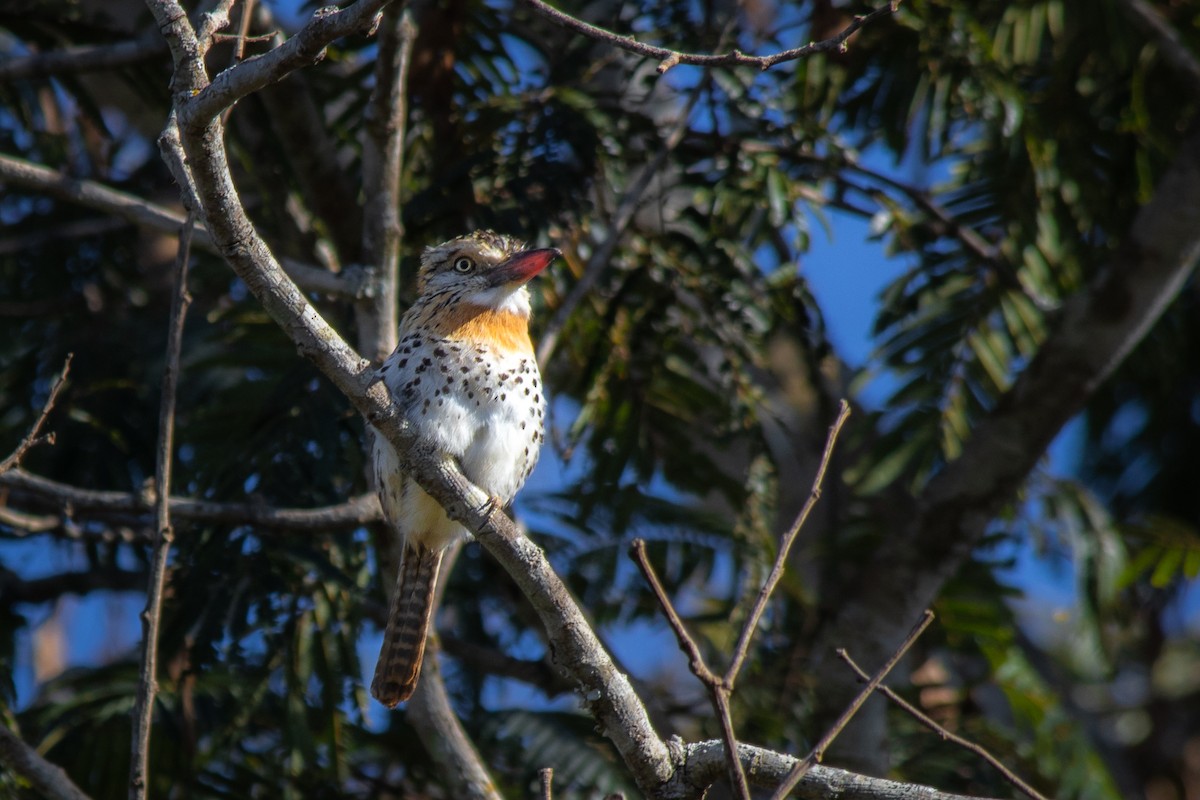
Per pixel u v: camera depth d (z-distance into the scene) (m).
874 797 7.34
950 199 13.43
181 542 10.45
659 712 12.22
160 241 14.34
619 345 12.01
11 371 13.18
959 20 12.34
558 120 11.84
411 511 9.40
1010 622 13.61
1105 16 13.01
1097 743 17.81
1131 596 15.13
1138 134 13.45
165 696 10.95
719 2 12.71
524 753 11.62
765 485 12.05
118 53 12.09
